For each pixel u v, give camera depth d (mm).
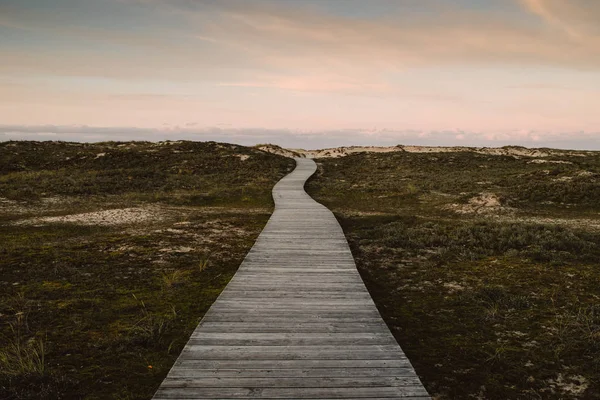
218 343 5660
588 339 6270
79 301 7840
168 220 17750
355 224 17500
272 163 45625
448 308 7840
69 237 13641
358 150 75250
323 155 73688
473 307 7848
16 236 13609
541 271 10016
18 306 7512
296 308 7004
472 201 22594
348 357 5301
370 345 5660
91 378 5199
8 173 35938
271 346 5590
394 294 8672
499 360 5762
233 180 33750
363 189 29672
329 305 7156
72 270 9680
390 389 4574
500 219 18984
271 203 24125
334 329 6172
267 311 6852
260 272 9117
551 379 5305
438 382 5227
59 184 26500
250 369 4961
